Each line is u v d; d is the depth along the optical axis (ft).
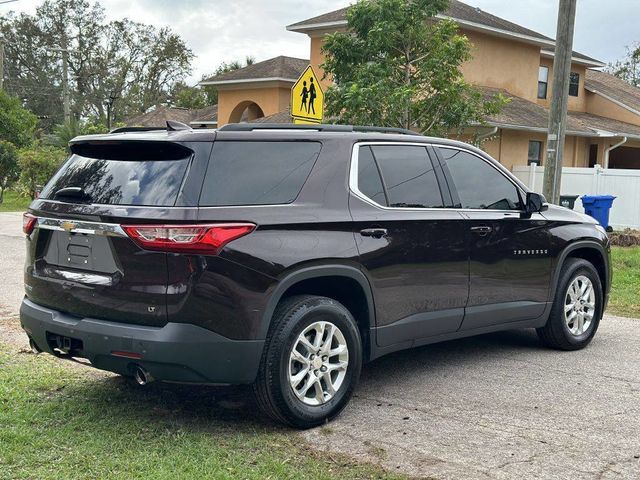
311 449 14.78
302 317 15.58
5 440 14.73
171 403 17.37
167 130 15.96
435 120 46.98
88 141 16.21
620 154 101.60
